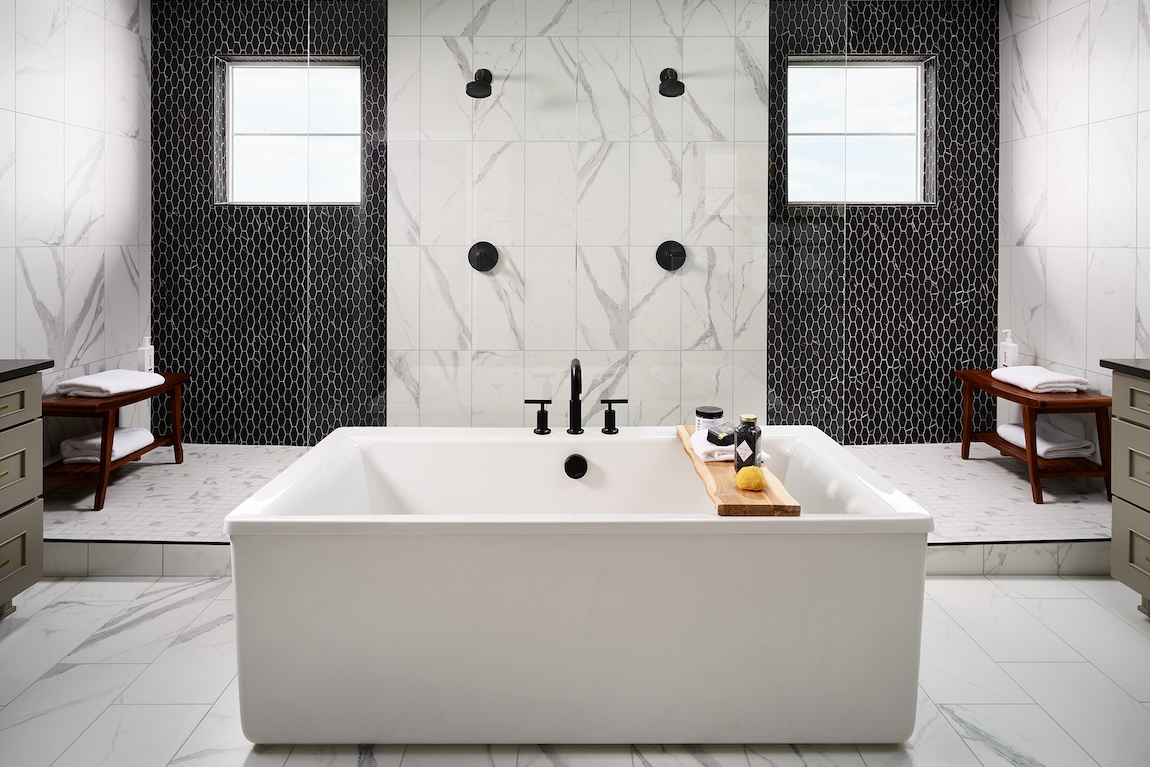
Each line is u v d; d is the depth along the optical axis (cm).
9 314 371
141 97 479
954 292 509
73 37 412
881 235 506
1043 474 391
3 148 364
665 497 318
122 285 466
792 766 214
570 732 221
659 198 360
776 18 355
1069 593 323
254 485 421
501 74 355
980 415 521
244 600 216
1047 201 451
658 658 219
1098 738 224
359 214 360
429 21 354
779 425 365
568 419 367
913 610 218
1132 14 376
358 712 220
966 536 346
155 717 235
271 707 219
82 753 216
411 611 217
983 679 256
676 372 365
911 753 219
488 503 318
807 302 364
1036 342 465
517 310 362
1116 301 393
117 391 390
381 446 316
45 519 365
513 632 218
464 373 364
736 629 218
